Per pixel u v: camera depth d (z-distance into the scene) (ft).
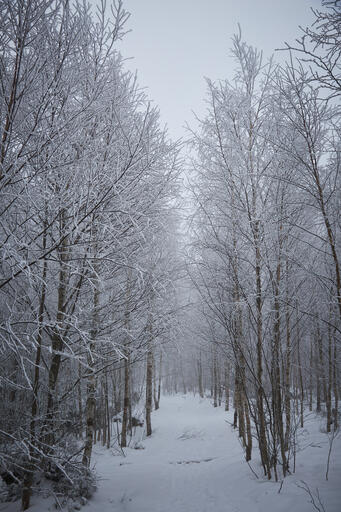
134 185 14.60
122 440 33.63
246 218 19.83
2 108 10.47
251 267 19.95
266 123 20.12
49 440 14.42
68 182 12.83
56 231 13.44
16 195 9.75
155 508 14.73
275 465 15.57
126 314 17.16
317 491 12.58
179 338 24.26
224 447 29.43
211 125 22.16
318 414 35.58
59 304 15.02
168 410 63.87
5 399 13.44
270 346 17.66
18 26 10.17
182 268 21.12
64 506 13.70
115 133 14.85
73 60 11.98
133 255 16.21
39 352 13.91
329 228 15.06
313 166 15.58
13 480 14.94
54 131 11.09
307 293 21.02
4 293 12.06
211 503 14.69
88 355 16.89
